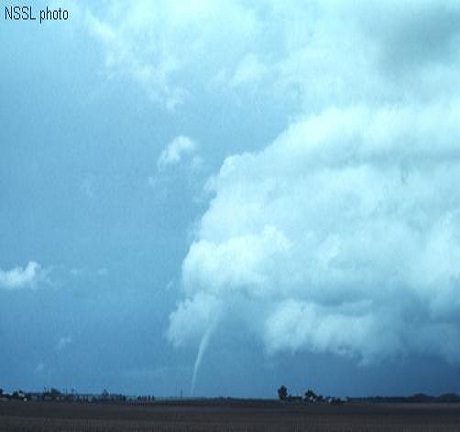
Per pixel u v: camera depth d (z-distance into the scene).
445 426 110.56
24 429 85.00
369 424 116.81
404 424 117.56
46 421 105.31
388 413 199.25
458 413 190.12
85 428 89.56
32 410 165.12
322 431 95.12
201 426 102.06
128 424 103.94
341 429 99.38
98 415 147.62
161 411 194.12
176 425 103.56
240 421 128.38
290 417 158.12
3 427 86.62
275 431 93.50
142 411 189.12
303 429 98.44
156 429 91.88
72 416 138.62
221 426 103.38
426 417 166.00
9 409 166.88
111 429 89.06
